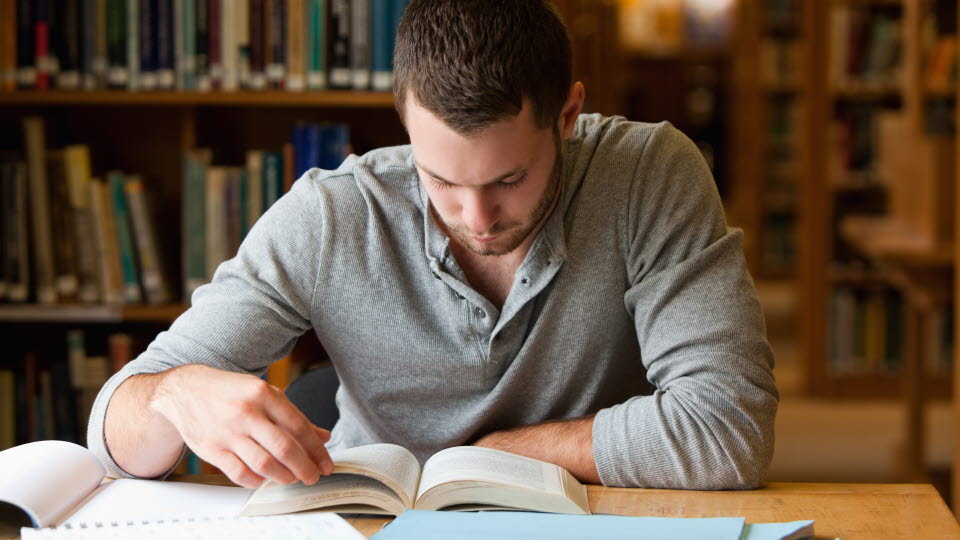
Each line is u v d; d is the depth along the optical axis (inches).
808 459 139.6
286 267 48.7
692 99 285.3
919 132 132.3
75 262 88.4
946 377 162.6
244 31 85.4
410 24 40.2
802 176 168.7
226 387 40.6
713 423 43.8
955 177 121.6
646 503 42.0
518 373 49.3
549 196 42.5
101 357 90.0
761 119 234.4
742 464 43.5
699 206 48.6
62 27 86.3
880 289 170.1
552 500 39.9
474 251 43.0
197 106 89.7
